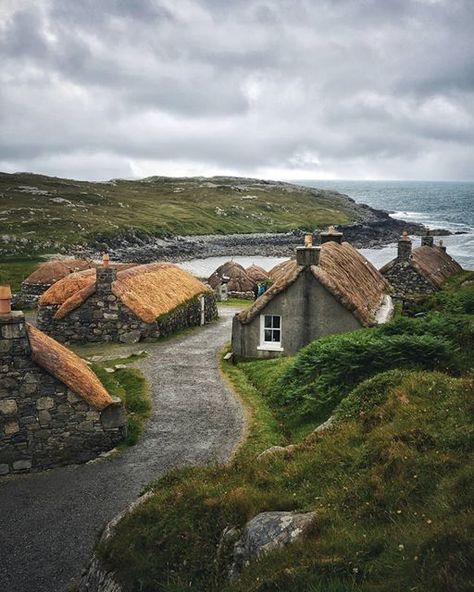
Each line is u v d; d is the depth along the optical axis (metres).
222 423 19.78
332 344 19.92
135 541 10.81
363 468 11.14
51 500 15.21
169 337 34.94
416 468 10.17
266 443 17.48
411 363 17.41
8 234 114.88
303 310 26.80
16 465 17.20
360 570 7.86
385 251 125.69
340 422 14.42
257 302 27.52
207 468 13.44
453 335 18.89
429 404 13.11
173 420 20.23
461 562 7.04
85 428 17.80
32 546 13.02
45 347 18.28
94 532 13.54
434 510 8.72
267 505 10.54
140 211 166.12
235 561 9.51
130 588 9.90
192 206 188.25
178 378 25.39
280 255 127.62
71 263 52.38
